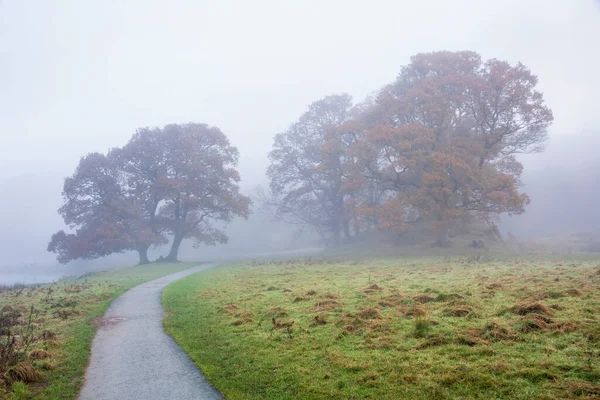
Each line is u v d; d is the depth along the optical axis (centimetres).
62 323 1489
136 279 3180
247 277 2822
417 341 977
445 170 4259
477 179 4194
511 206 4153
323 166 5559
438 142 4653
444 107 4344
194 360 1018
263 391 796
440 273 2350
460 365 800
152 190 5916
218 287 2311
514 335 923
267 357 982
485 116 4503
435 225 4303
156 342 1209
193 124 6619
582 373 705
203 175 6353
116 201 5553
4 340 1227
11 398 805
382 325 1127
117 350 1138
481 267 2597
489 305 1249
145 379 896
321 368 878
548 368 744
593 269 1969
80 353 1112
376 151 5097
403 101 4716
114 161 6053
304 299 1661
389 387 748
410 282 1975
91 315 1641
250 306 1617
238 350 1059
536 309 1090
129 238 5412
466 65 4906
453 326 1055
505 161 5112
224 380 866
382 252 4809
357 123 5272
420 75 5219
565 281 1593
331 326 1195
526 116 4372
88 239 5397
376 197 6322
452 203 4591
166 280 3089
